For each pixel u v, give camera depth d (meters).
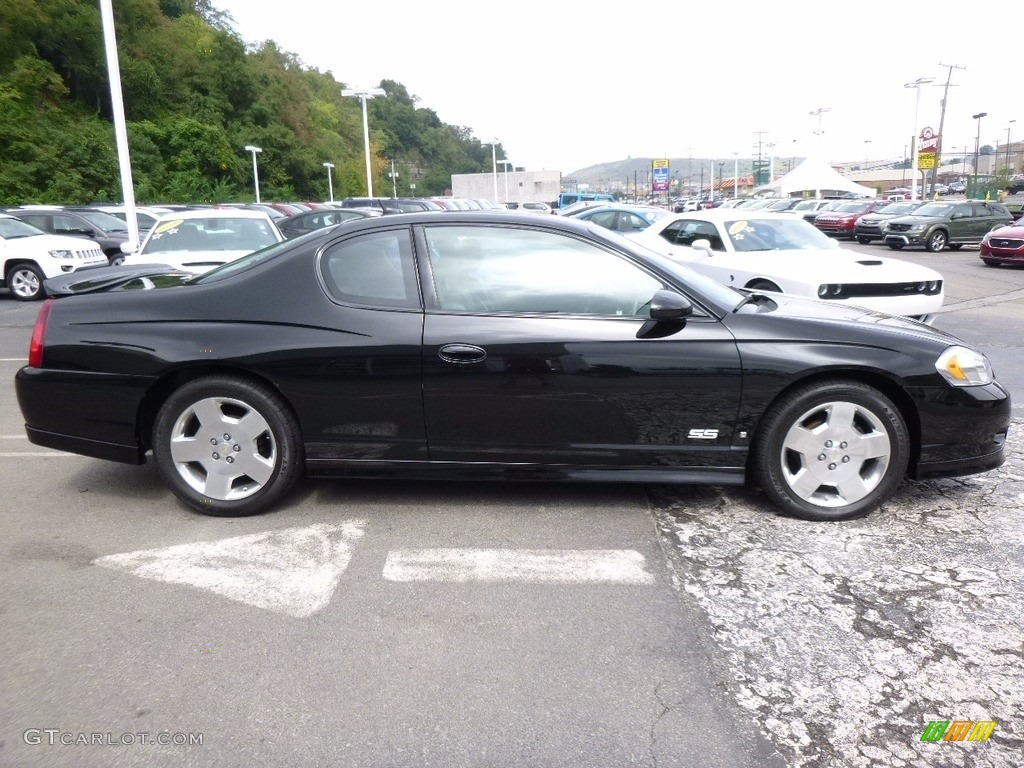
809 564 3.58
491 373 3.89
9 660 2.85
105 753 2.38
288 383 3.95
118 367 4.00
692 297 3.99
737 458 3.98
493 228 4.09
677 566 3.57
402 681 2.74
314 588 3.38
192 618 3.14
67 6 49.97
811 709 2.59
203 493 4.09
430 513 4.16
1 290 15.75
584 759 2.36
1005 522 4.04
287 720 2.54
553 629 3.06
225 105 66.56
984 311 11.92
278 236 9.95
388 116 145.25
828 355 3.88
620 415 3.93
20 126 42.50
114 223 19.36
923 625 3.08
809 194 64.44
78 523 4.05
